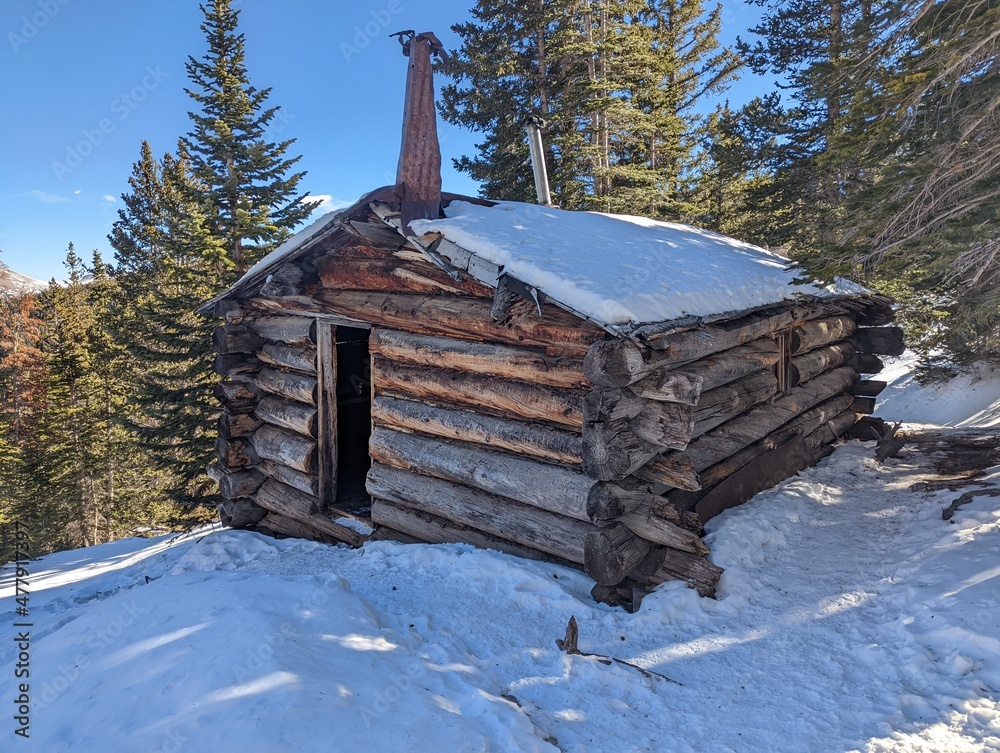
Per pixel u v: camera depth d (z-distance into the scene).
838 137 7.47
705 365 5.49
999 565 4.37
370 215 6.02
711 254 7.31
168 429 14.99
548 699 3.41
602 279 4.64
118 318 20.19
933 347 14.56
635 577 4.73
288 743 2.67
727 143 19.03
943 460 7.99
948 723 3.09
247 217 15.66
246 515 7.87
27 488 21.80
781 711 3.31
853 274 8.53
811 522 6.01
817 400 8.08
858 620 4.23
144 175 33.25
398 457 6.12
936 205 7.30
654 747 3.03
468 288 5.52
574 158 18.92
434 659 3.73
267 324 7.80
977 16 6.88
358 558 5.81
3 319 33.22
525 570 4.80
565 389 4.92
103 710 3.14
